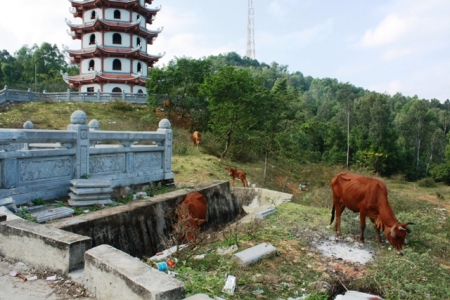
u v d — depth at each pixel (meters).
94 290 4.06
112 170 8.91
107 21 34.19
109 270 3.83
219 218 10.22
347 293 4.87
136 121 27.31
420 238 7.70
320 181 21.62
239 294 4.61
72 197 7.50
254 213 9.34
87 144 8.12
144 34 36.09
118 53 34.16
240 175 16.66
